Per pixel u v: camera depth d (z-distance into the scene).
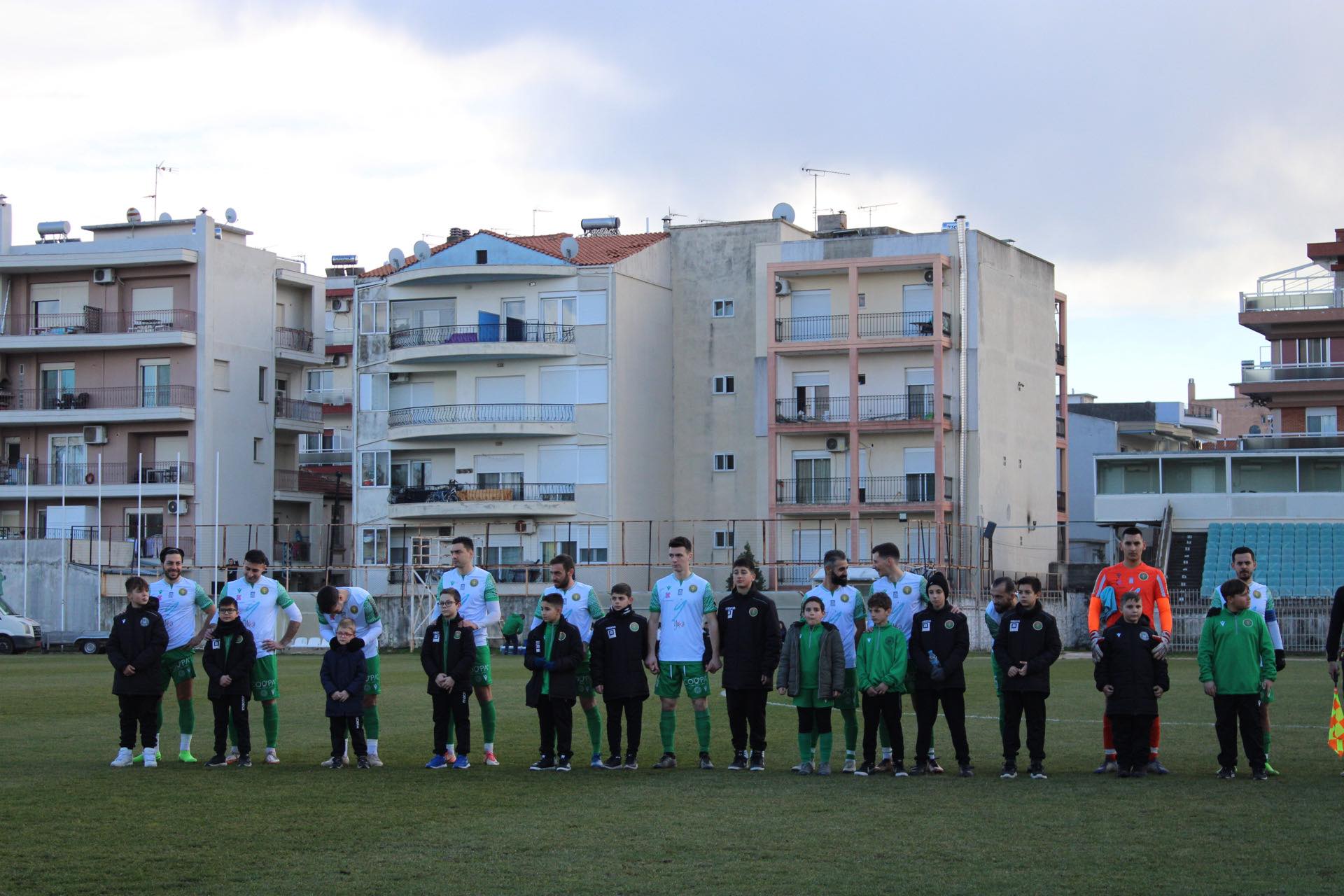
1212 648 17.98
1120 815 14.98
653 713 28.58
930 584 18.70
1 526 77.94
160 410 76.44
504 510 70.25
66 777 18.16
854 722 19.08
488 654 19.97
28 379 79.12
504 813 15.31
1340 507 66.94
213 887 11.88
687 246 75.00
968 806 15.63
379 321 74.69
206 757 20.92
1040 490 77.38
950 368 69.69
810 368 70.88
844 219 77.25
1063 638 60.91
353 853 13.20
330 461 95.94
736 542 72.94
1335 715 18.50
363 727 19.81
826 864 12.62
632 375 71.94
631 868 12.49
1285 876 12.06
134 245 78.50
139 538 72.69
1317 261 72.06
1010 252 74.56
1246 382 71.50
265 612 20.33
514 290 72.25
